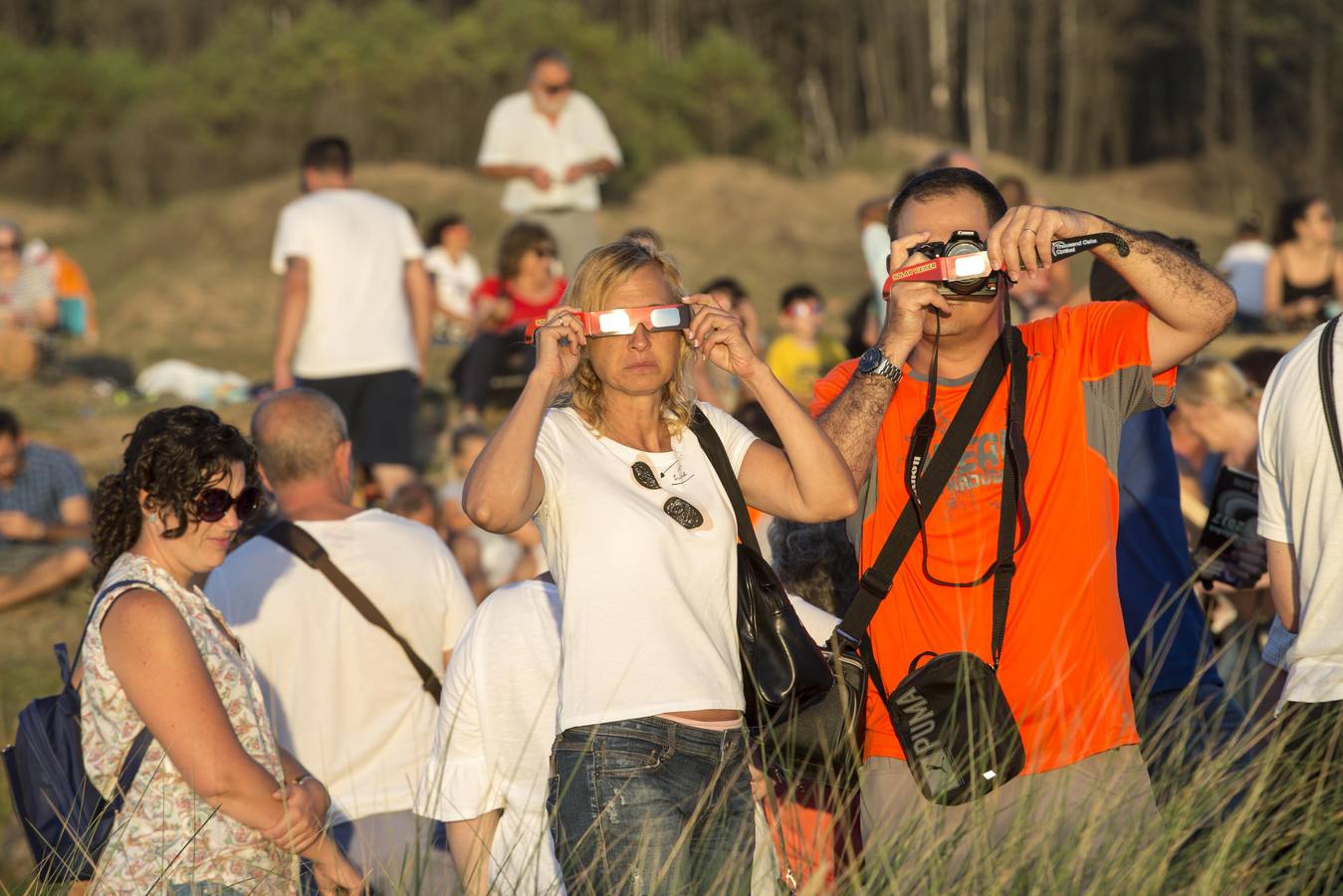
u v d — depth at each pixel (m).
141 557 12.12
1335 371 11.55
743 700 11.05
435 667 14.88
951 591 11.48
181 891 11.49
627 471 11.02
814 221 103.69
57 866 12.01
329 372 28.81
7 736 19.86
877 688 11.74
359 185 95.19
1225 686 14.18
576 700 10.52
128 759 11.69
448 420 40.31
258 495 12.32
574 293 11.13
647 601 10.58
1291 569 12.29
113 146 156.00
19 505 31.03
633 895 10.08
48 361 49.59
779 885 11.30
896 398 12.02
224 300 70.06
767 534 14.23
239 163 153.50
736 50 169.50
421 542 15.13
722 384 32.56
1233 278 51.03
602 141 39.44
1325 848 10.86
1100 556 11.42
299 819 12.00
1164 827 10.60
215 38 167.25
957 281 11.28
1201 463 20.23
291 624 14.40
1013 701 11.23
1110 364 11.61
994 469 11.61
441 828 13.55
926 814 10.59
